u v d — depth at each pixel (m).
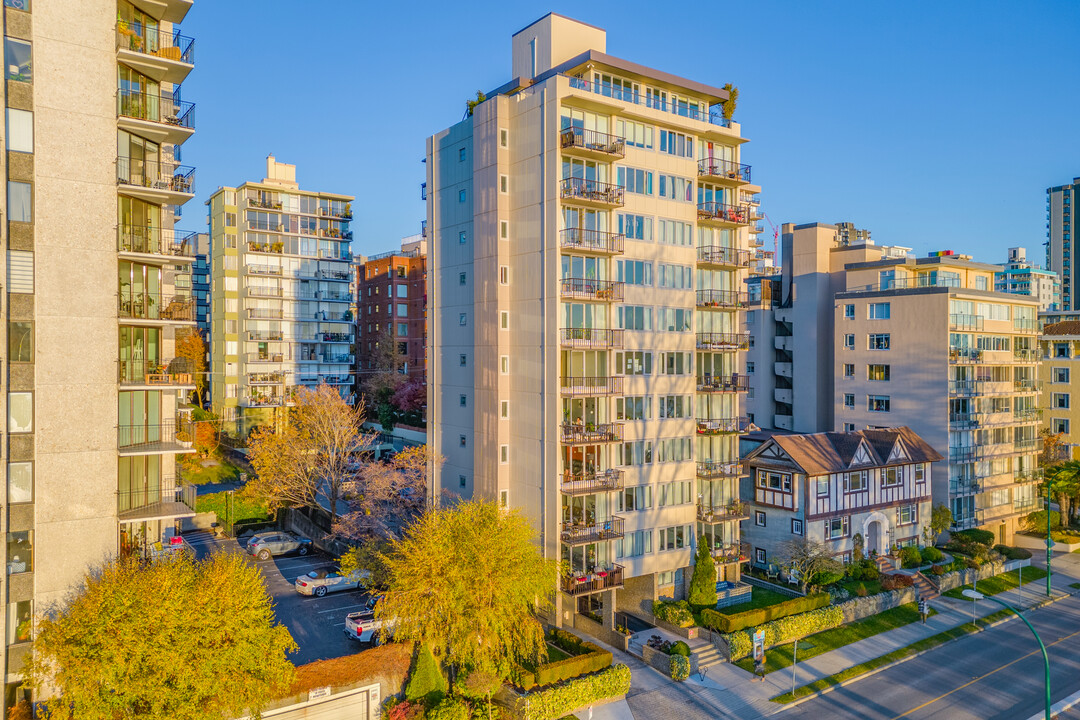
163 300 34.66
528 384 41.81
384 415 83.12
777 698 34.41
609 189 41.34
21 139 28.31
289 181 85.12
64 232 29.19
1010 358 64.62
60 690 27.50
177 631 24.12
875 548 53.78
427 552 31.89
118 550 30.30
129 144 32.12
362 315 100.06
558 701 31.77
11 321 28.00
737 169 48.62
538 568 33.78
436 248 48.53
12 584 27.73
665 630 41.44
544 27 45.12
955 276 65.81
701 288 48.34
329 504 60.44
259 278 78.56
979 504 61.72
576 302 40.78
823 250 69.06
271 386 77.94
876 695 35.22
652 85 44.56
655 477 43.91
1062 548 63.12
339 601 42.81
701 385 46.59
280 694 28.28
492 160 43.00
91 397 29.70
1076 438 73.94
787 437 51.75
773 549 50.88
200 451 72.31
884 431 56.22
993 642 42.44
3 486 27.58
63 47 29.25
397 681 31.20
